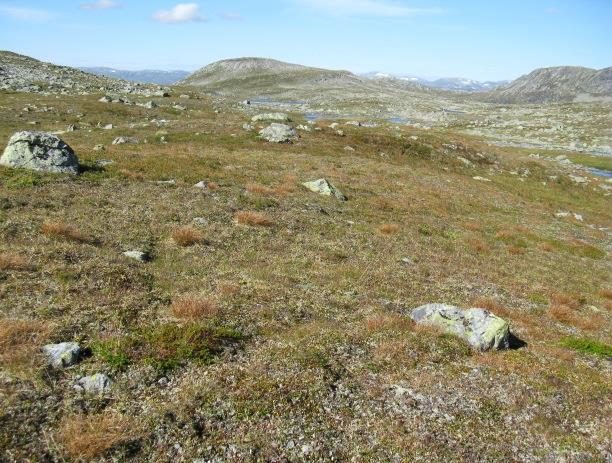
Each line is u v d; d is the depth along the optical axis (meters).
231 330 13.58
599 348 16.84
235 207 27.58
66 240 17.94
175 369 11.46
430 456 9.94
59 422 9.06
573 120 171.25
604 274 31.19
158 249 19.53
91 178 28.56
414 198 42.59
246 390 10.99
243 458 9.18
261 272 18.89
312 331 14.48
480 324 15.95
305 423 10.38
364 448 9.95
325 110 185.25
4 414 8.88
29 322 11.65
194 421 9.81
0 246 15.94
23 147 28.09
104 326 12.53
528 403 12.39
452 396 12.26
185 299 14.54
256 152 51.59
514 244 34.62
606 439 11.25
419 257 25.53
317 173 44.19
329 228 27.62
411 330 15.76
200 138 56.22
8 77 93.81
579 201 65.38
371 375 12.70
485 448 10.43
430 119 175.50
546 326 19.14
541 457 10.41
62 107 70.56
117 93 97.94
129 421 9.47
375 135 71.50
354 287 19.17
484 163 73.62
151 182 30.19
